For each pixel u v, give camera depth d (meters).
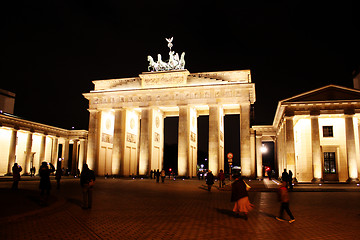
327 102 56.03
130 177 78.00
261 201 30.73
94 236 15.21
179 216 21.12
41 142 92.06
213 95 75.88
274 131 87.12
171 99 78.31
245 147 72.69
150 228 17.17
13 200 25.89
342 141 58.84
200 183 56.50
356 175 54.41
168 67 82.81
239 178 21.11
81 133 101.25
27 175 85.31
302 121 60.88
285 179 42.38
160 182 58.97
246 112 73.69
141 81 82.00
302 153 60.12
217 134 74.25
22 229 16.19
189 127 77.50
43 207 22.98
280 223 18.98
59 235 15.22
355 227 17.84
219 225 18.19
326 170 58.94
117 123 81.31
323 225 18.39
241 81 76.00
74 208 24.47
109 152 89.44
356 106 55.94
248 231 16.66
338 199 32.47
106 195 35.16
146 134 78.38
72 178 74.38
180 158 75.44
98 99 83.94
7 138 84.56
